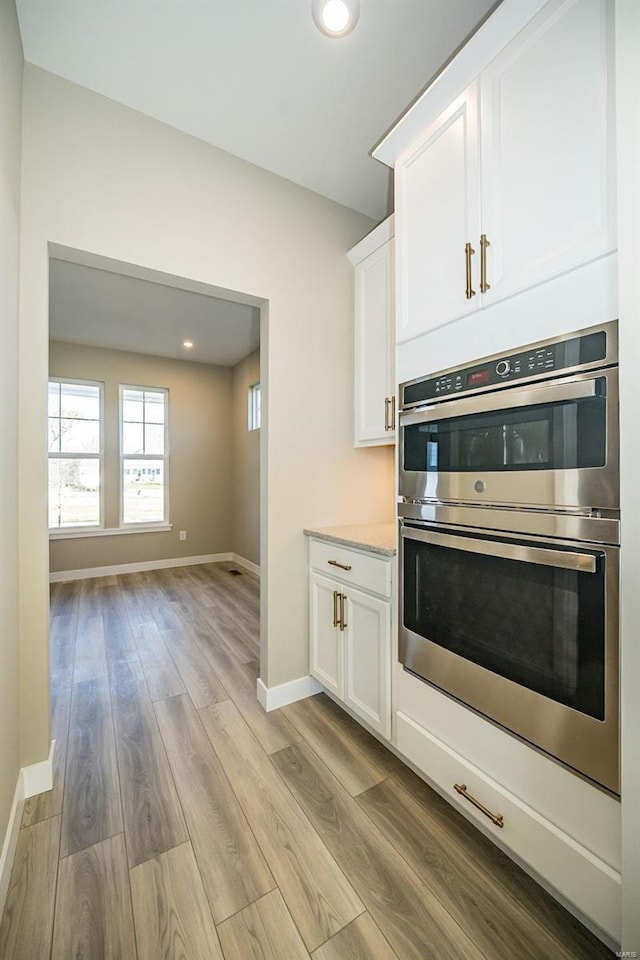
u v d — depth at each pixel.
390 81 1.56
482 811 1.19
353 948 1.01
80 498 4.73
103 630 3.11
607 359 0.90
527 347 1.07
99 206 1.59
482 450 1.20
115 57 1.46
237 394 5.45
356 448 2.30
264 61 1.48
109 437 4.83
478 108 1.19
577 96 0.95
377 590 1.65
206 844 1.30
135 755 1.71
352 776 1.59
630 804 0.84
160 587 4.33
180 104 1.65
